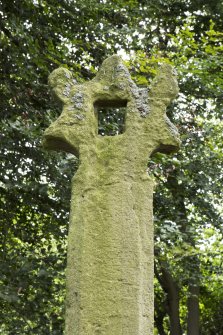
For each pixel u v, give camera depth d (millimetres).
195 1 13258
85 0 9508
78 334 3479
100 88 4078
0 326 8859
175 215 11211
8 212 9289
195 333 14969
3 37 8758
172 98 4129
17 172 9062
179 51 9680
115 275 3617
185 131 10656
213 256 11023
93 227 3701
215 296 16812
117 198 3781
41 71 9227
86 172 3818
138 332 3545
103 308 3547
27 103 9047
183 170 10992
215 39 9203
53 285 8594
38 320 8500
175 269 10562
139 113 4031
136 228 3746
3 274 8250
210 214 12156
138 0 11594
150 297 3680
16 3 9070
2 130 8656
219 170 11180
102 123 8867
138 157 3930
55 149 4070
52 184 9109
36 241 9359
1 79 8977
